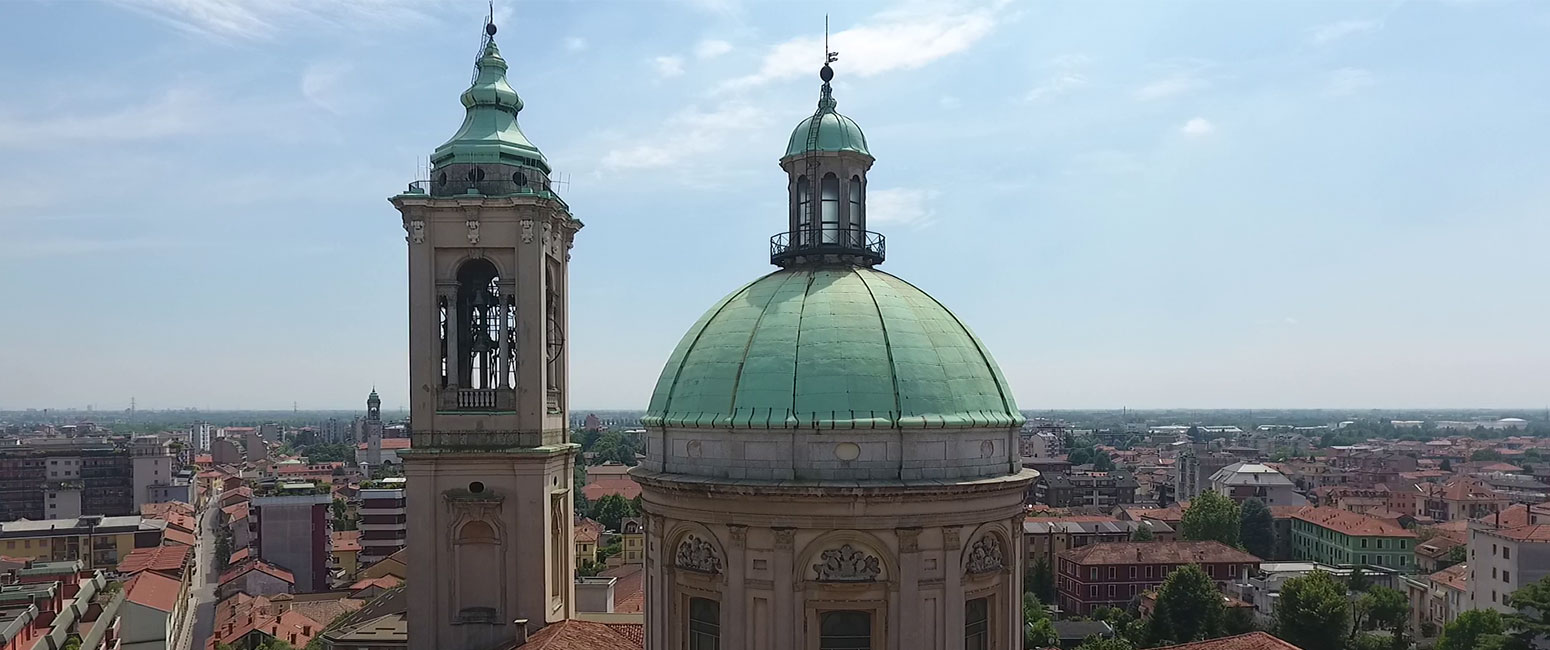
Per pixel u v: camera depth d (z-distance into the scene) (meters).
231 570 188.62
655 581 43.12
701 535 41.38
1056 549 192.00
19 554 177.38
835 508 38.78
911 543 39.16
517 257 60.62
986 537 41.91
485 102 64.06
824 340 40.88
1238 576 168.50
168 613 125.38
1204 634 132.12
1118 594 165.50
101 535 182.25
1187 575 135.38
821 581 39.06
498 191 62.00
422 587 59.81
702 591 41.06
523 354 60.69
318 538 194.12
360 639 72.31
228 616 151.62
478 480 60.31
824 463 39.19
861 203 48.53
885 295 43.59
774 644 39.09
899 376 40.19
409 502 60.09
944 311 46.06
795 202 48.41
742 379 40.88
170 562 159.12
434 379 60.47
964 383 41.84
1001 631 42.25
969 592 40.81
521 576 60.03
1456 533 190.88
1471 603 139.00
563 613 64.56
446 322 61.44
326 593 170.00
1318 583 129.12
